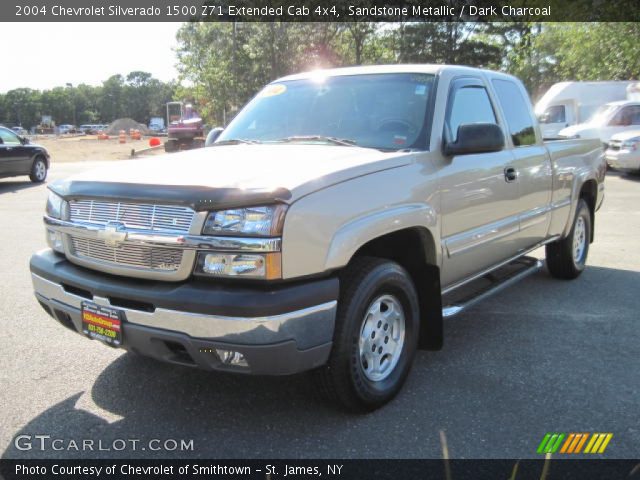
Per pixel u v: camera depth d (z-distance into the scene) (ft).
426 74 13.83
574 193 19.34
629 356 13.71
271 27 119.14
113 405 11.36
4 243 26.37
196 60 151.94
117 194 10.05
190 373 12.79
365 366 10.89
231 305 8.89
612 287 19.71
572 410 11.08
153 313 9.46
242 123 15.30
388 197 10.85
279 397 11.67
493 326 15.88
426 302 12.62
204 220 9.27
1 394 11.77
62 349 14.08
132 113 547.49
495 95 15.65
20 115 516.32
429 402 11.44
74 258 10.90
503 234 15.07
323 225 9.59
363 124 13.38
